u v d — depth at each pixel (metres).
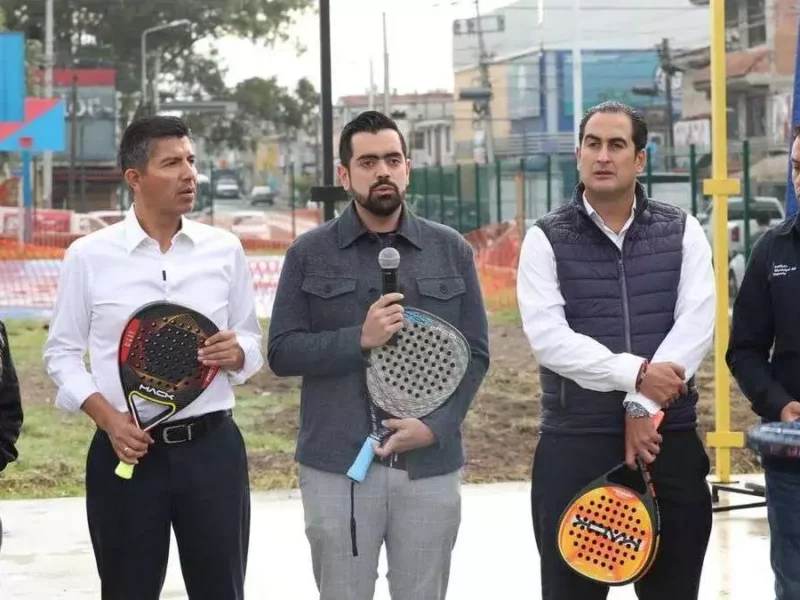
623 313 4.77
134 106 51.75
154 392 4.59
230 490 4.70
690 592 4.84
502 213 25.66
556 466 4.79
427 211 25.45
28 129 23.83
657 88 45.38
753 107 38.66
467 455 10.28
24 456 10.31
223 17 52.91
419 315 4.55
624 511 4.60
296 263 4.74
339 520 4.65
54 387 13.20
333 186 8.23
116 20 51.59
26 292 17.66
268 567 7.08
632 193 4.83
